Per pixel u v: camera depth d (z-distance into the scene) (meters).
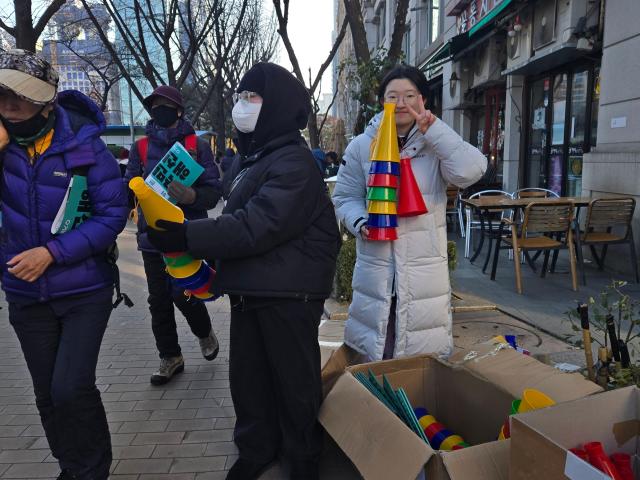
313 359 2.50
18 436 3.15
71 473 2.45
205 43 15.44
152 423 3.26
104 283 2.49
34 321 2.45
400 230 2.88
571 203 5.98
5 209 2.37
